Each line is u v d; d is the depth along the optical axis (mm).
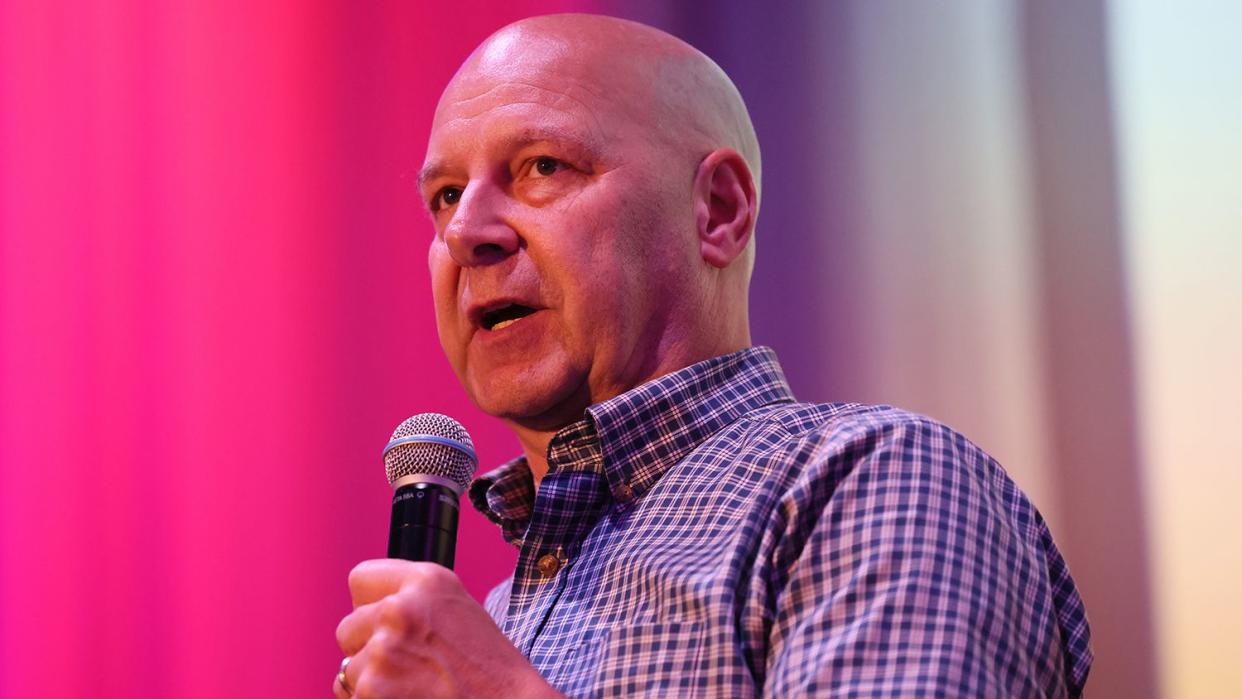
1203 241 6734
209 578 7473
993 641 2881
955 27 7488
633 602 3279
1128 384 6812
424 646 2928
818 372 7422
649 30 4277
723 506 3396
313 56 7988
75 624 7441
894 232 7457
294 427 7633
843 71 7664
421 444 3447
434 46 7945
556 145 3881
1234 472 6504
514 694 2922
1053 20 7250
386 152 7867
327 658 7352
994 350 7156
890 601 2859
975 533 3031
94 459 7613
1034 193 7184
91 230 7828
